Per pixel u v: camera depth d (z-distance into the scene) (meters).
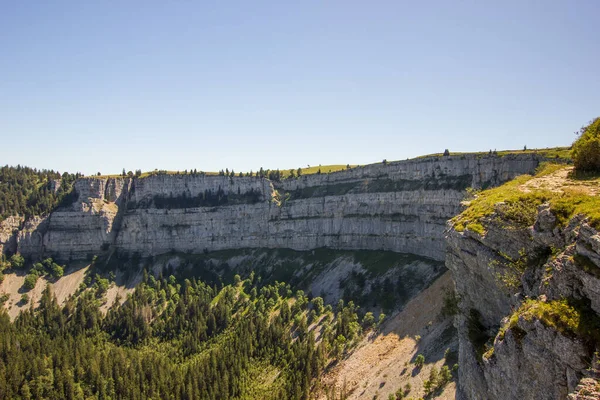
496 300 47.62
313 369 142.12
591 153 53.94
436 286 153.00
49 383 159.25
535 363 33.03
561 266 33.53
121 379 159.25
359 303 179.88
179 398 145.62
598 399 26.08
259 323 185.62
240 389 147.88
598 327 29.28
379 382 111.00
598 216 32.06
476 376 48.22
